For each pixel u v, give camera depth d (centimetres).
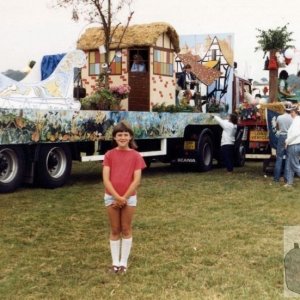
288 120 1263
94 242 707
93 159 1212
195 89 1761
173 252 659
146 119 1313
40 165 1101
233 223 821
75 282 550
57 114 1084
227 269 593
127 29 1487
